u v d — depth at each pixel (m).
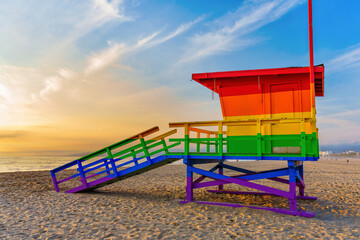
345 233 5.28
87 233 5.31
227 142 7.91
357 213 7.20
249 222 6.04
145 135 8.66
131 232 5.35
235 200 9.01
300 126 6.78
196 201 7.96
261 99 8.18
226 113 8.58
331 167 25.56
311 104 7.00
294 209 6.80
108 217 6.52
